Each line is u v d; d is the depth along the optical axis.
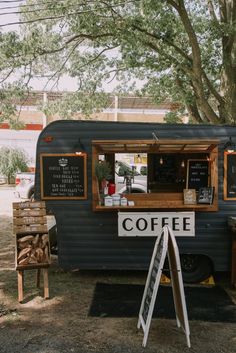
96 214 5.75
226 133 5.66
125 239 5.74
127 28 9.30
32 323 4.40
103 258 5.77
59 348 3.83
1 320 4.48
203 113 11.16
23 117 26.70
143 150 6.14
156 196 5.89
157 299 5.12
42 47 10.13
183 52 9.69
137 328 4.27
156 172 6.79
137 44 9.80
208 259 5.78
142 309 4.27
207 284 5.80
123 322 4.44
